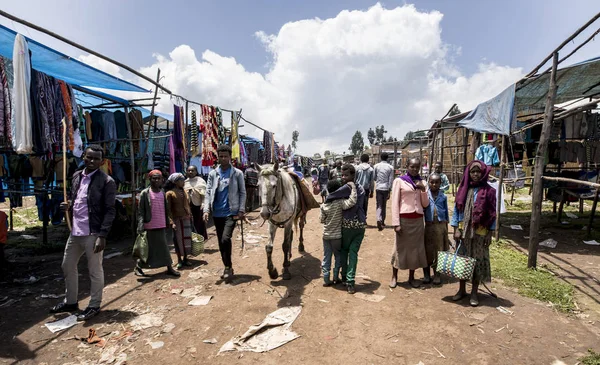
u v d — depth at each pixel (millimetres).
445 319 3814
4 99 4309
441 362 3027
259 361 3086
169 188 5945
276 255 6602
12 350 3305
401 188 4664
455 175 14438
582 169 9023
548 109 5602
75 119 5609
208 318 3936
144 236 5273
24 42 4371
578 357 3078
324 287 4832
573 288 4801
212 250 7066
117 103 7590
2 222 5699
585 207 12367
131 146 7625
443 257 4191
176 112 8555
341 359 3096
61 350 3307
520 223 9664
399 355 3141
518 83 7051
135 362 3104
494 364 2990
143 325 3781
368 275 5367
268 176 4492
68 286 4094
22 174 7453
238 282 5102
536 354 3133
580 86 8125
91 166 4004
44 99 4945
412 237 4621
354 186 4480
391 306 4172
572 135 8781
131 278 5363
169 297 4574
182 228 5910
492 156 8945
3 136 4309
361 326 3682
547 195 9891
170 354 3227
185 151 8977
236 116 11383
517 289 4723
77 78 7324
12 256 6613
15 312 4125
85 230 3939
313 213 12234
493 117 8109
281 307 4176
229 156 5156
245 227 9375
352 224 4508
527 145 9750
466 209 4117
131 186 8172
